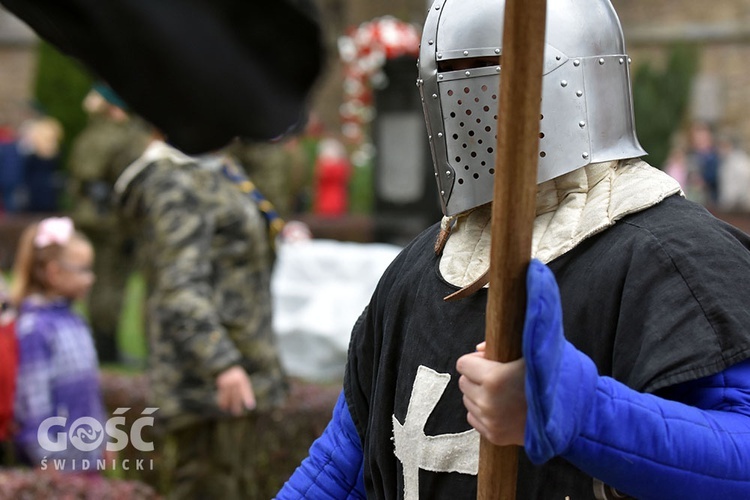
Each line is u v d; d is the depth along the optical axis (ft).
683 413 10.15
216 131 10.92
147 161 23.75
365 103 68.64
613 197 11.39
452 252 12.30
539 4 9.60
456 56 11.91
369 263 49.80
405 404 12.17
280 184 44.14
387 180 64.18
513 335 9.95
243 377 23.26
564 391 9.68
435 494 11.83
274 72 10.89
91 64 10.82
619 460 9.93
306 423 30.63
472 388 10.12
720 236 10.96
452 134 11.98
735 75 155.33
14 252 91.09
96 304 53.72
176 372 23.21
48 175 98.43
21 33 161.07
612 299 10.91
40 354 28.40
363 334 13.62
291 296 50.19
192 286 23.07
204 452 23.80
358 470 13.89
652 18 159.63
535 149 9.80
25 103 161.68
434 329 12.01
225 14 10.76
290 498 14.03
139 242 53.11
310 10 10.81
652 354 10.48
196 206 23.39
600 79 11.67
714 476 10.07
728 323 10.39
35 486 23.54
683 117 107.14
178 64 10.71
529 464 11.13
